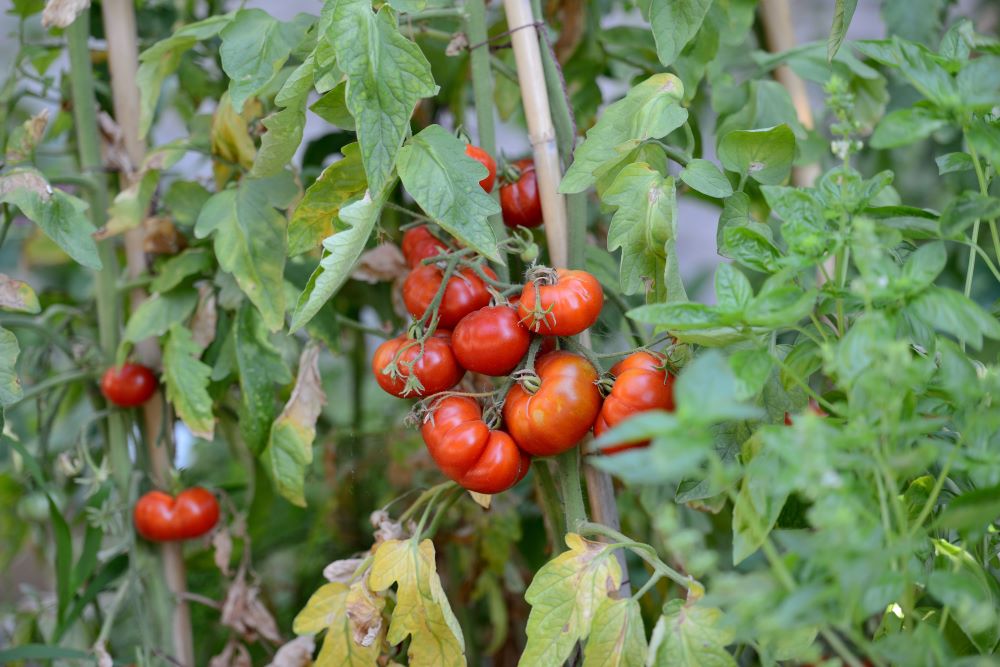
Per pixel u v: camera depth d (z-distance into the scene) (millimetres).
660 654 861
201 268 1155
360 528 1432
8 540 1364
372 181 879
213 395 1202
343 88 926
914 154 1586
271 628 1194
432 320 926
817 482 760
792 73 1264
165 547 1198
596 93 1321
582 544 915
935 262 809
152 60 1107
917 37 1307
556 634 894
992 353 1353
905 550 759
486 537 1278
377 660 1053
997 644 870
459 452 904
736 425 931
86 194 1202
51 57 1259
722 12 1104
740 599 754
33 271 1619
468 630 1321
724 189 934
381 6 894
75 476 1308
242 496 1517
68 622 1132
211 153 1139
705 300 1934
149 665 1148
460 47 1028
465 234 894
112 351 1194
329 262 886
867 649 751
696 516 1247
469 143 1020
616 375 931
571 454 969
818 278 1218
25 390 1161
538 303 897
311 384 1120
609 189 934
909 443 824
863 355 791
